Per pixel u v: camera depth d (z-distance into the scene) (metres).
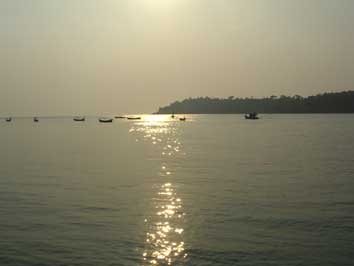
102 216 26.78
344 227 24.08
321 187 36.16
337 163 52.78
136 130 162.50
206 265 19.20
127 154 68.25
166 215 26.98
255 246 21.23
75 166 52.28
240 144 86.75
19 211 28.05
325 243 21.58
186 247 21.20
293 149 73.38
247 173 44.84
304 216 26.39
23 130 168.12
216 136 115.75
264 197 32.19
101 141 100.88
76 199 31.83
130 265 19.25
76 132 148.62
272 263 19.28
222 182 39.22
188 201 31.00
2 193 34.25
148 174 44.97
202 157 62.47
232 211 27.81
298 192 34.03
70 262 19.59
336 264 19.16
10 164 54.50
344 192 33.88
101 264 19.36
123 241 22.08
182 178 41.91
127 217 26.52
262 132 129.25
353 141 90.50
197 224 24.91
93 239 22.39
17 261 19.77
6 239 22.42
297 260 19.58
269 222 25.16
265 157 61.09
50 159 60.75
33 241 22.14
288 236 22.64
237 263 19.33
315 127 157.12
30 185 38.09
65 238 22.56
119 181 40.25
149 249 20.98
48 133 141.88
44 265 19.33
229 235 22.86
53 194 33.84
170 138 110.62
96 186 37.53
